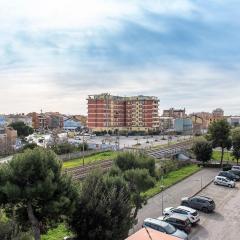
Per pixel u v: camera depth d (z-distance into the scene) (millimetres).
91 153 93938
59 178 26500
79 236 28016
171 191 54094
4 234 20625
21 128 178375
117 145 108750
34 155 25828
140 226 36625
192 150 84000
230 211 45188
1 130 136000
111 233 27078
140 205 34812
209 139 81688
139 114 192125
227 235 36312
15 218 26094
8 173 25516
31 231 24594
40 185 24656
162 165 68812
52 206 24891
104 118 186000
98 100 186250
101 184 29438
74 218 27844
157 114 194250
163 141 140625
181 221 35812
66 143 98250
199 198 45156
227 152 104188
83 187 28938
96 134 178375
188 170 73562
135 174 34719
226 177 61375
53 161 26688
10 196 24531
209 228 38469
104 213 27453
